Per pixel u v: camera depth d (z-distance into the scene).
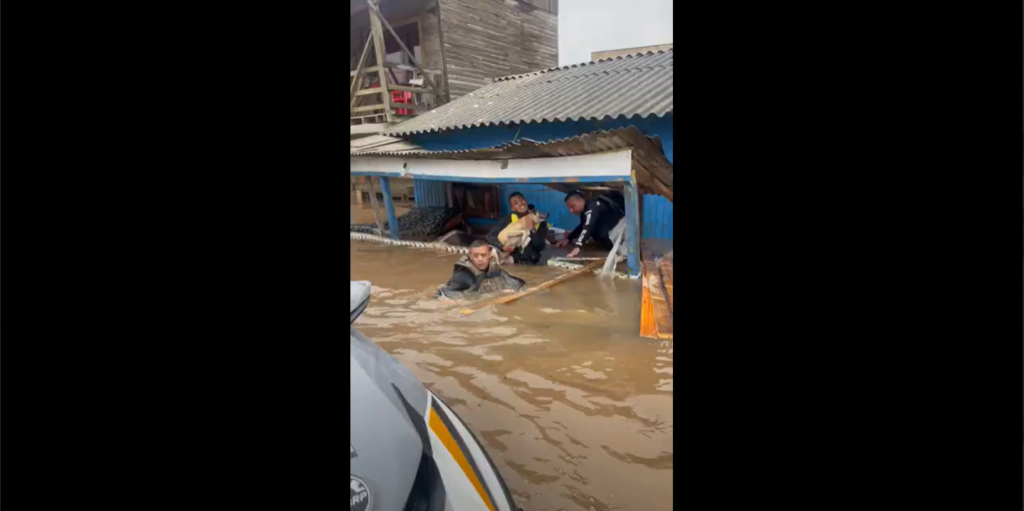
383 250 8.14
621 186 7.32
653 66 9.53
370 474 1.39
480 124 8.36
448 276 6.23
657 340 3.83
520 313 4.62
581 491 2.09
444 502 1.39
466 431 1.74
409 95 11.48
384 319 4.49
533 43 13.61
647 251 7.27
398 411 1.65
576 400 2.89
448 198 10.58
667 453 2.35
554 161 6.79
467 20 12.05
